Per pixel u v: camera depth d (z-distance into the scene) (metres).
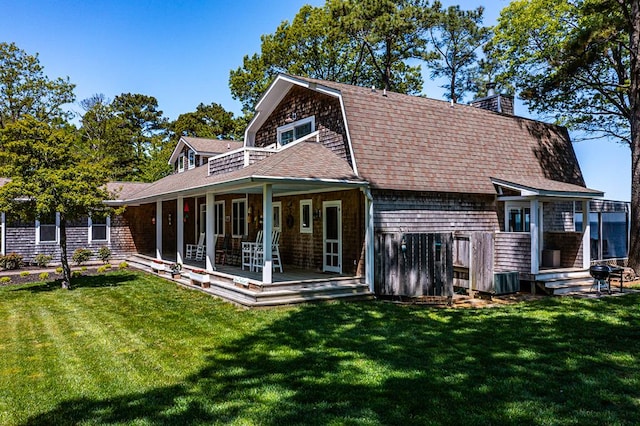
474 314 8.52
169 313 8.88
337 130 11.93
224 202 18.02
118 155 38.38
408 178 11.23
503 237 11.93
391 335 6.93
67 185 11.48
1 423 4.11
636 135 13.77
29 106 34.81
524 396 4.53
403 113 12.54
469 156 12.91
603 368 5.37
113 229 20.55
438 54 30.22
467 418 4.04
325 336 6.89
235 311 8.91
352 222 11.32
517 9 19.39
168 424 4.00
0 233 17.77
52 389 4.92
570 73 15.52
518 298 10.57
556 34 18.44
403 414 4.12
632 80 13.82
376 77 32.22
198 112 44.62
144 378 5.20
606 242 16.39
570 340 6.61
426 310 8.95
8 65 34.28
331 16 29.52
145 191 19.67
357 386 4.80
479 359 5.71
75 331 7.57
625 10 13.97
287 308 9.12
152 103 51.88
